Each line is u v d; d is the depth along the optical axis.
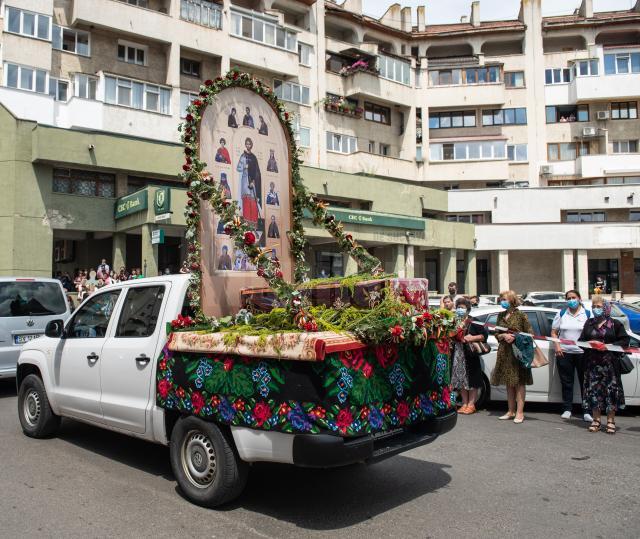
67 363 5.99
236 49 31.20
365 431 3.97
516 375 7.54
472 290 35.03
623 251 36.31
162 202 20.98
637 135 41.31
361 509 4.44
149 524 4.10
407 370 4.49
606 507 4.51
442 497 4.72
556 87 42.12
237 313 5.20
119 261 24.22
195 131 5.17
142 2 29.30
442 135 42.25
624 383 7.94
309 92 36.03
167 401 4.72
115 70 28.00
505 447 6.38
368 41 41.94
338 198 31.44
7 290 9.36
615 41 43.69
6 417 7.73
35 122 22.50
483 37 43.25
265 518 4.23
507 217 37.47
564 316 8.14
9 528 4.02
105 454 5.93
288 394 3.90
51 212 22.59
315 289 5.37
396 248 31.41
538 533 3.99
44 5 25.06
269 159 5.95
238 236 4.58
